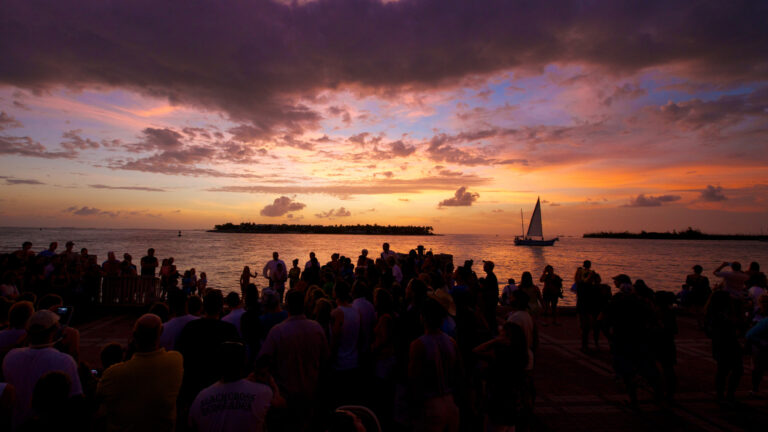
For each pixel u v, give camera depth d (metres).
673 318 5.96
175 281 12.60
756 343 5.99
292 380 3.83
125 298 11.65
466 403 4.06
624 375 5.71
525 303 4.71
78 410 2.48
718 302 6.07
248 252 68.25
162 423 2.79
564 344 9.19
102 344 8.35
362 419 2.41
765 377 7.15
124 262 12.52
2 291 7.43
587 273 8.80
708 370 7.46
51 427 2.37
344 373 4.86
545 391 6.31
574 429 5.01
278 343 3.85
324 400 4.80
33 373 3.00
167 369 2.88
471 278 7.27
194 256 57.47
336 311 4.93
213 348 3.85
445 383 3.38
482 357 4.00
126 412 2.69
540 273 45.19
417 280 5.10
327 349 4.13
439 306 3.47
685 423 5.22
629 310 5.79
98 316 11.07
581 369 7.41
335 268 11.73
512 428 3.79
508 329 3.95
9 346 3.65
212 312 4.03
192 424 2.63
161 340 4.20
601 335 10.04
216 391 2.66
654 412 5.55
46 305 4.29
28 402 2.97
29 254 11.45
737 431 5.00
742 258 89.94
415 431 3.34
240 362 2.72
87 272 11.26
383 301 5.05
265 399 2.72
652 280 39.97
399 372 4.46
